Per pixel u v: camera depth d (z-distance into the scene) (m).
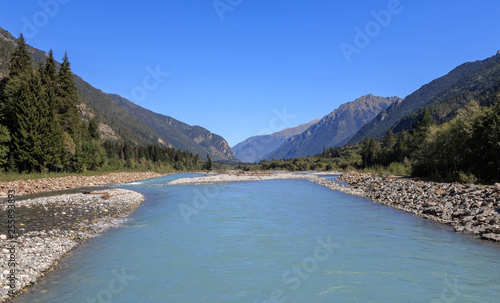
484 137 36.94
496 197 20.56
